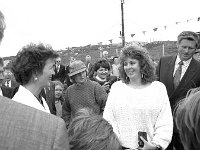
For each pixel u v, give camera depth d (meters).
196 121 0.96
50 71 2.49
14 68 2.44
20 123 1.06
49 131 1.06
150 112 2.98
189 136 1.01
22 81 2.49
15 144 1.02
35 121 1.07
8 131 1.04
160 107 3.02
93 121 1.34
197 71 3.65
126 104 3.03
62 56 34.34
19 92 2.35
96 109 4.15
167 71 3.86
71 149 1.28
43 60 2.42
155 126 3.01
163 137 2.90
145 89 3.09
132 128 2.99
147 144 2.84
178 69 3.78
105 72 5.49
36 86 2.48
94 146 1.24
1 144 1.02
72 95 4.22
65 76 9.08
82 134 1.29
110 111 3.14
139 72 3.12
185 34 3.66
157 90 3.09
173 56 3.96
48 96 4.66
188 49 3.64
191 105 0.99
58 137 1.06
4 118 1.06
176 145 3.35
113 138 1.28
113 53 32.66
